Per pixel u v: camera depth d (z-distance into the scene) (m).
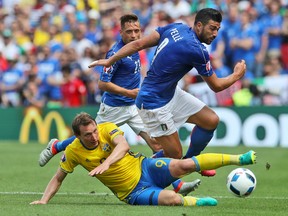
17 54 73.75
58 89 67.56
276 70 64.12
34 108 65.44
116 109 35.81
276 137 59.41
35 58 70.69
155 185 28.64
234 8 67.81
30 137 65.50
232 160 27.23
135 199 28.22
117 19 73.81
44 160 32.38
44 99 67.75
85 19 77.06
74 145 28.44
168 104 30.31
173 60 29.23
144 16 74.19
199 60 28.97
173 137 30.61
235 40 66.31
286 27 67.19
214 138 60.53
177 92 30.72
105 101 35.97
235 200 31.47
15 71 71.56
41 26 76.94
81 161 28.53
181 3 72.75
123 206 27.86
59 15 78.25
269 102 62.94
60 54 69.12
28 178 40.09
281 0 69.56
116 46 34.28
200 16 29.02
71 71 66.00
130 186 28.33
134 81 35.25
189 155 32.16
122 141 27.73
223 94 62.72
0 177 40.47
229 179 28.72
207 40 29.22
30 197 32.06
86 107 63.53
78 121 27.67
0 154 53.88
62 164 28.86
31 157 51.78
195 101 30.86
